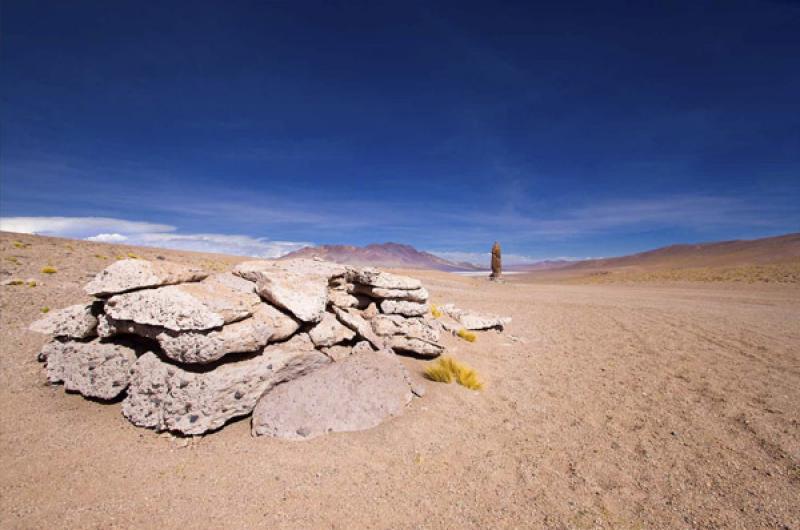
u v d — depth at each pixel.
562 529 4.42
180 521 4.40
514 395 8.61
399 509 4.71
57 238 28.72
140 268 6.98
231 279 8.40
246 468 5.34
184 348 6.06
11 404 6.80
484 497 4.98
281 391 6.77
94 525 4.30
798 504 4.80
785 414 7.33
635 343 13.62
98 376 7.01
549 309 22.72
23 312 11.20
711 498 4.97
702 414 7.46
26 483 4.96
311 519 4.49
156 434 6.03
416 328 10.24
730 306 23.72
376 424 6.61
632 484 5.30
